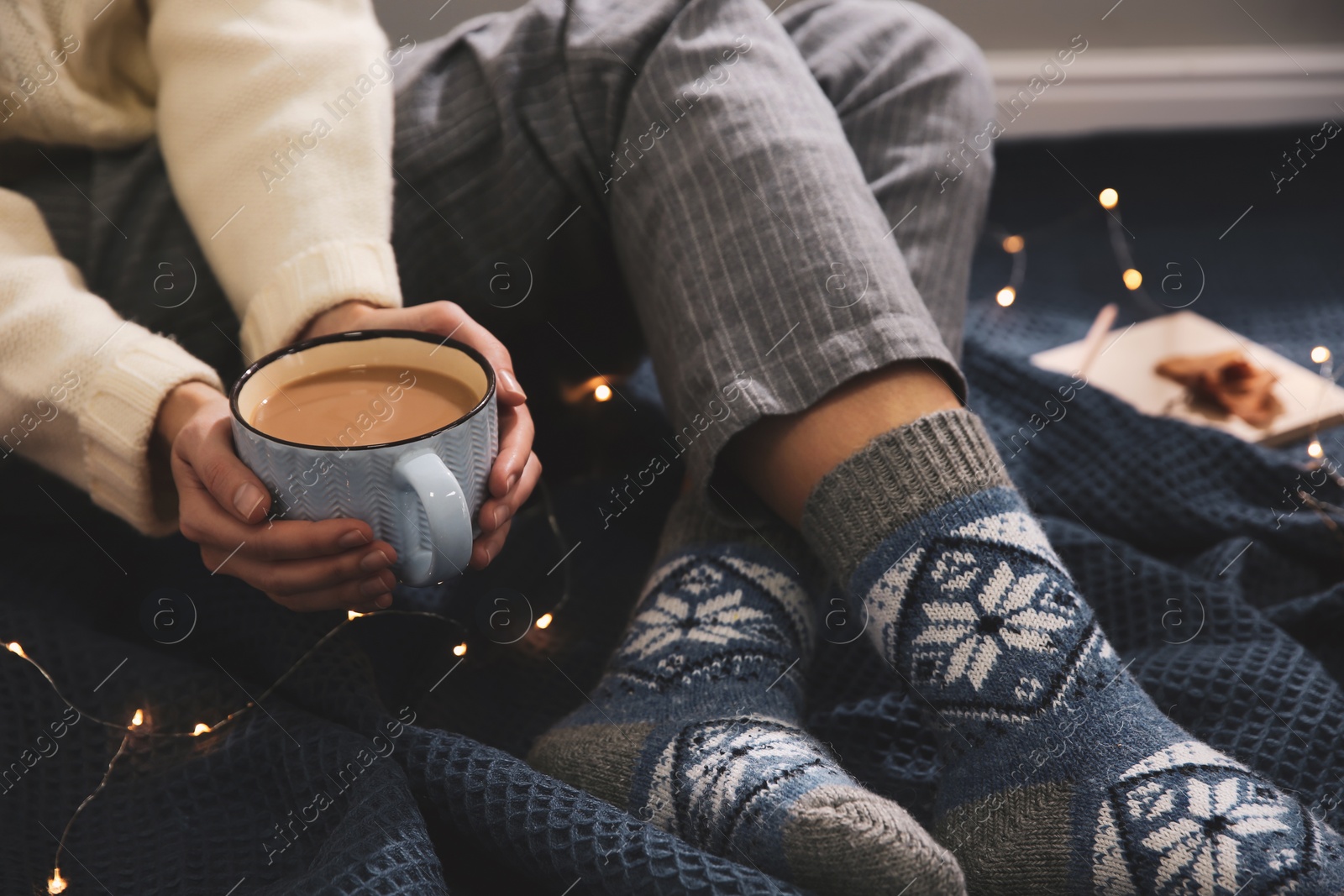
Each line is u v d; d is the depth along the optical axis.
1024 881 1.08
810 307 1.14
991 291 1.77
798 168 1.18
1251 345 1.58
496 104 1.29
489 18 1.38
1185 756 1.07
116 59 1.30
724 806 1.07
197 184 1.23
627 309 1.41
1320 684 1.17
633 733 1.13
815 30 1.38
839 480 1.13
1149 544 1.36
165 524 1.18
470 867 1.13
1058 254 1.87
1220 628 1.23
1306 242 1.87
